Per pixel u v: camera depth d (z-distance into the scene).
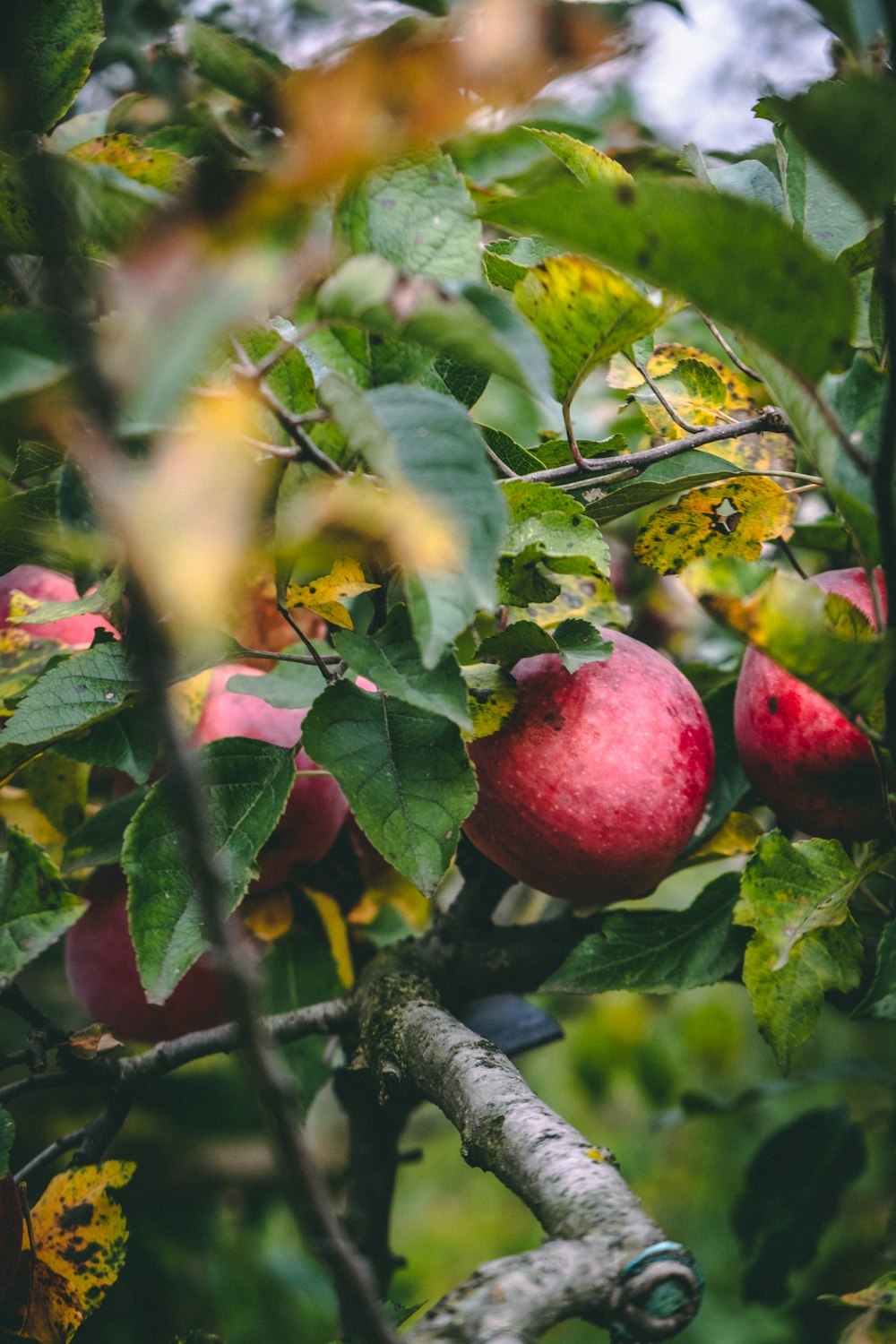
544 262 0.79
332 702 0.87
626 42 0.47
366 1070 1.02
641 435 1.58
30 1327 0.92
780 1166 1.49
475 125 1.33
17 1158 1.63
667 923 1.08
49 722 0.88
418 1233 2.89
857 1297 0.89
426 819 0.84
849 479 0.75
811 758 0.99
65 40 0.85
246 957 0.48
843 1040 2.54
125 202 0.60
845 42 0.75
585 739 0.96
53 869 0.84
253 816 0.88
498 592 0.90
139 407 0.43
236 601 1.06
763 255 0.61
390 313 0.60
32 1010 0.97
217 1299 1.68
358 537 0.55
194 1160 1.74
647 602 1.69
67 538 0.63
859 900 1.14
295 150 0.48
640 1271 0.61
